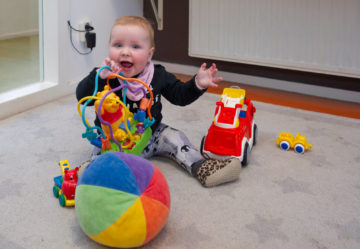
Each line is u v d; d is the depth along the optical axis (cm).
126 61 130
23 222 113
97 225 96
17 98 187
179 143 143
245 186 135
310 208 124
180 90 138
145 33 131
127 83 129
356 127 188
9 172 138
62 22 202
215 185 134
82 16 216
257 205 124
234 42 236
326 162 153
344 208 125
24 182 132
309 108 211
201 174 133
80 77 224
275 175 143
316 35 215
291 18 217
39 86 204
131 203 96
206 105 208
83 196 99
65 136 167
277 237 110
